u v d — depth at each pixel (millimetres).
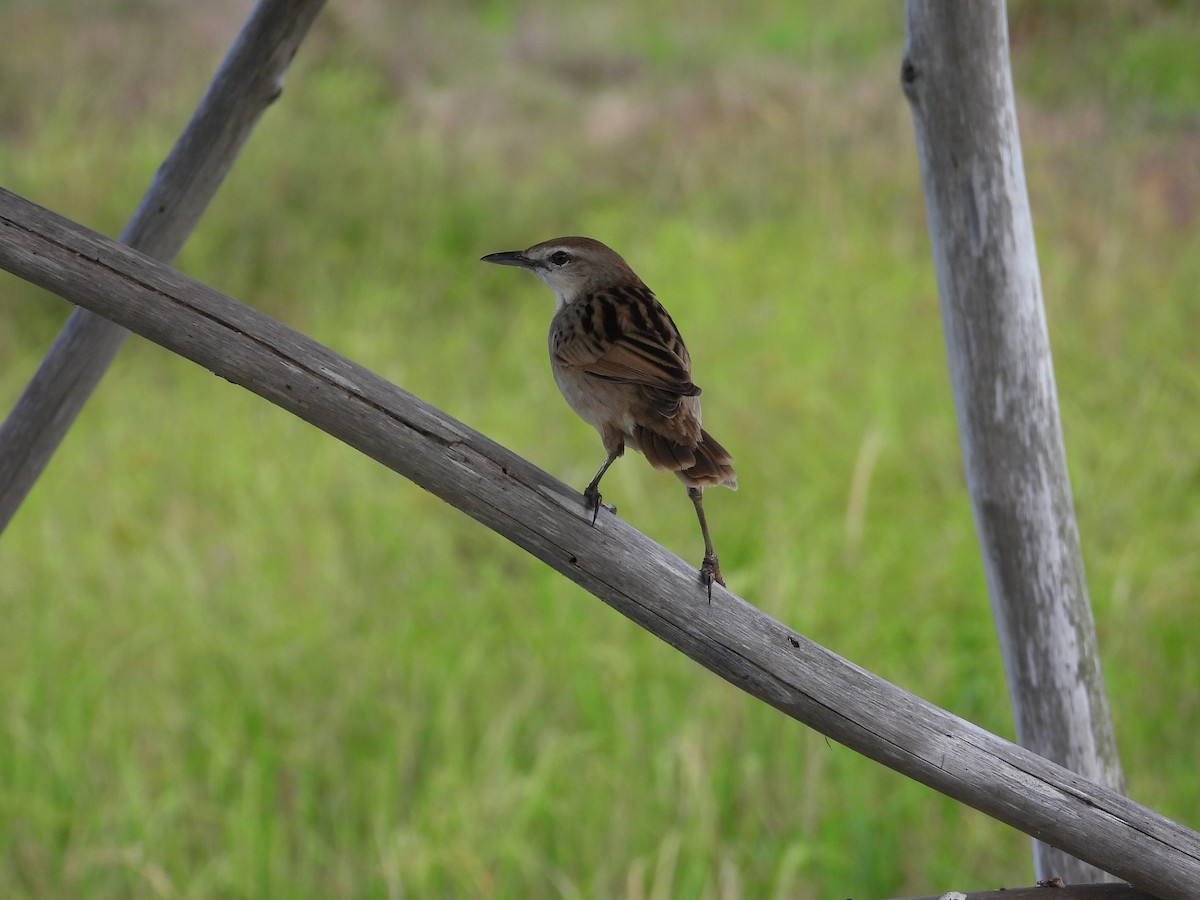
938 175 4980
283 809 9180
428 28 32531
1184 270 17422
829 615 10906
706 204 21953
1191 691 9773
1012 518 5086
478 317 18422
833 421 14305
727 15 36125
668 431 5422
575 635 10781
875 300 17453
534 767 9344
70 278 3887
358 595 11562
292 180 22125
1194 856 4035
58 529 12680
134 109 25406
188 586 11539
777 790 8992
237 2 31781
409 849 8297
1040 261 17797
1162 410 14094
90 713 9922
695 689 10047
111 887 8305
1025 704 5199
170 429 15016
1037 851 5465
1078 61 25547
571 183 23578
